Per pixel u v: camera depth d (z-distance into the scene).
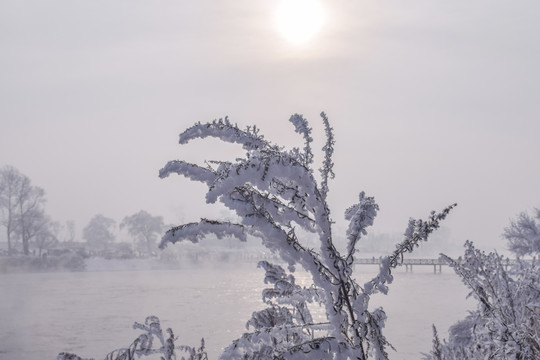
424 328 35.22
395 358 25.91
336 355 2.87
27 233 100.06
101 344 34.09
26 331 38.47
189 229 2.94
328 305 3.14
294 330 3.21
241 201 3.01
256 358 3.00
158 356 22.02
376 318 3.26
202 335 35.69
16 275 90.12
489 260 5.42
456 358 5.93
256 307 49.97
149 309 49.31
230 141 3.21
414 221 3.31
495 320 4.71
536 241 21.88
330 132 3.39
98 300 56.12
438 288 65.75
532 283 5.38
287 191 3.18
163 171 3.10
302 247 3.12
